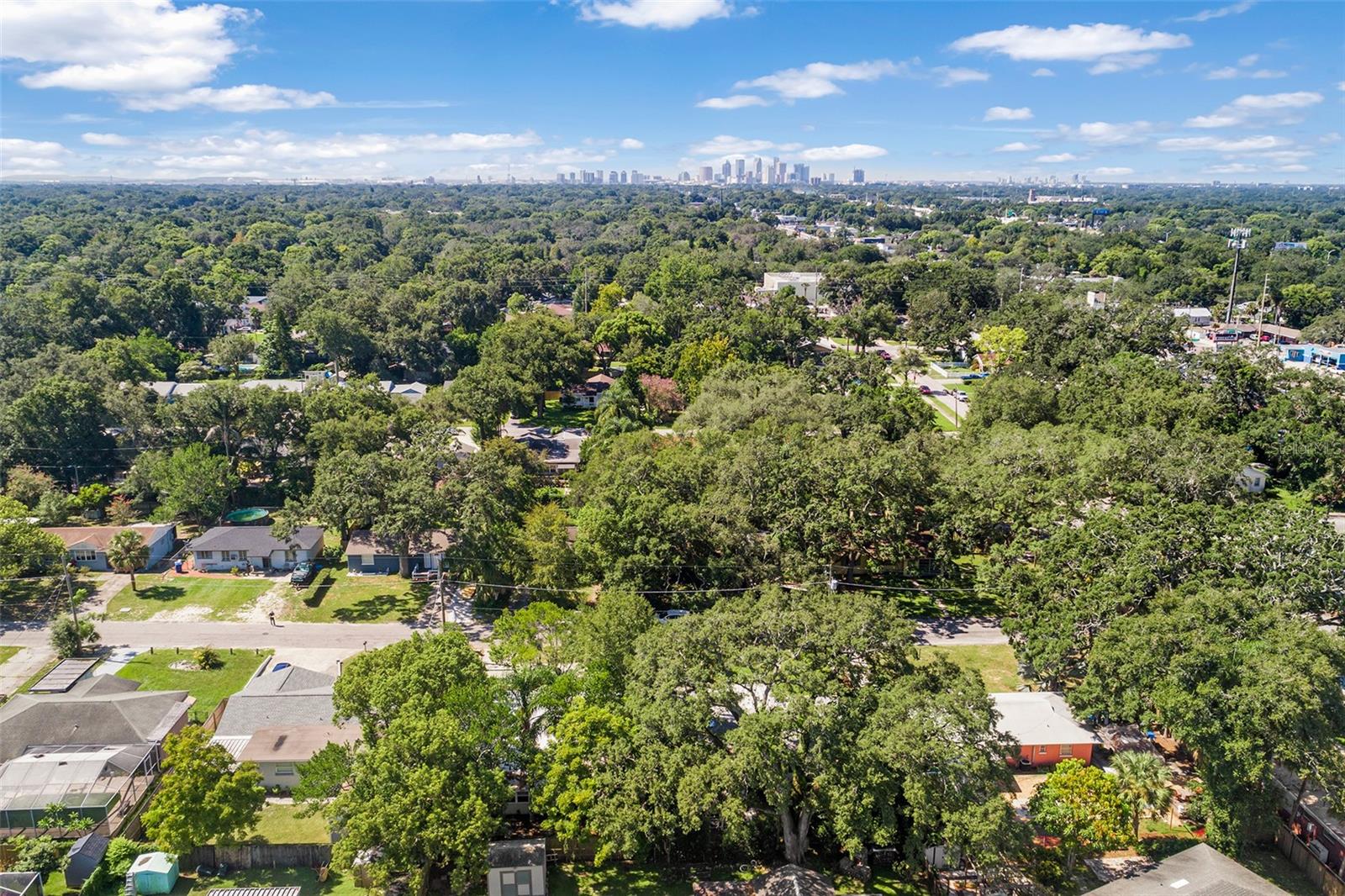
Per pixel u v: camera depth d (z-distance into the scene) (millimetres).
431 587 77500
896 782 41000
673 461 76875
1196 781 50031
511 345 137500
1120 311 144625
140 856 42719
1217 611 48625
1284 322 190375
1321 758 41844
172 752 43281
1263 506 66500
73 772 46875
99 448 98750
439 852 39406
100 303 147375
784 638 45562
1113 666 49562
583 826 42812
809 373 124250
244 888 42156
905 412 105375
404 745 40438
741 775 40156
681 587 69812
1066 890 41812
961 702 41094
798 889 39562
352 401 102375
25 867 42719
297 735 51281
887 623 46125
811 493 71625
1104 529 61750
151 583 77938
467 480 77188
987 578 65125
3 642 66938
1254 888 38219
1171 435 86500
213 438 98562
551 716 46750
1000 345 151750
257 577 79750
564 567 69188
